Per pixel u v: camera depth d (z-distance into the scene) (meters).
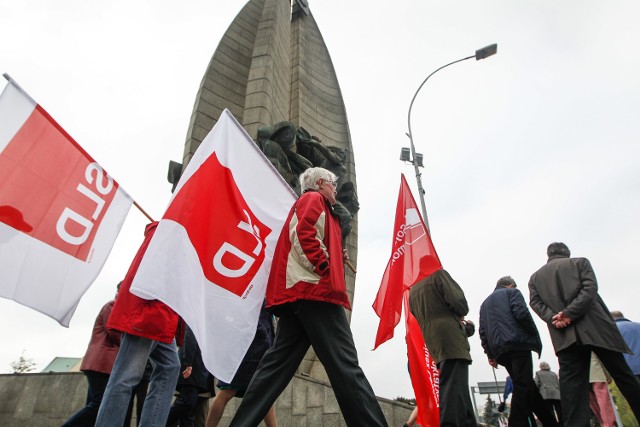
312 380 6.86
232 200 3.45
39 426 6.70
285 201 4.05
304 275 2.92
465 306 4.33
